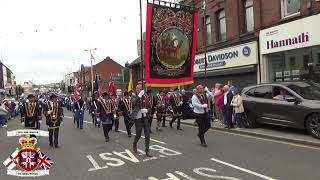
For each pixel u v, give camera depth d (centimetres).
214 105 1919
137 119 1156
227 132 1569
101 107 1468
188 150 1185
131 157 1107
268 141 1288
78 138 1612
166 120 2214
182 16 1786
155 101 1716
